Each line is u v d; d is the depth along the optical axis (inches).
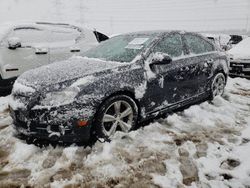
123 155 128.3
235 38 576.7
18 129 136.6
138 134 148.7
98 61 159.6
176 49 176.9
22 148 133.0
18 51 224.4
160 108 162.6
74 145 136.6
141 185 108.9
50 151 132.3
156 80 155.8
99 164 121.6
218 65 206.2
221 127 162.4
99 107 134.0
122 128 145.9
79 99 127.0
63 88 129.0
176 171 117.9
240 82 289.9
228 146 139.6
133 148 134.5
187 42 187.3
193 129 158.9
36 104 127.3
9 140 143.7
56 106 125.3
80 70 142.6
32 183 110.3
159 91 158.9
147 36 174.4
